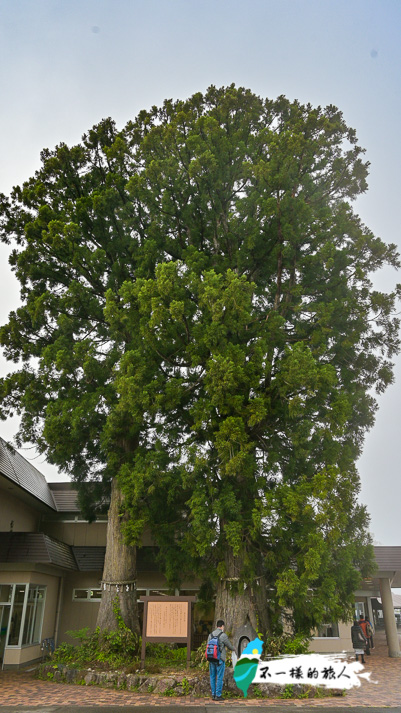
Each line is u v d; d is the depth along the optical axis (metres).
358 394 13.70
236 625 11.96
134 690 10.91
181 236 16.28
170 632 11.74
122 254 16.23
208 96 18.72
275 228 14.53
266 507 11.16
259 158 15.30
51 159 18.06
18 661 15.29
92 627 19.20
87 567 19.47
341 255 13.88
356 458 13.98
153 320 11.98
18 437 15.27
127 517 14.18
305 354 11.98
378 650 21.95
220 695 9.95
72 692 10.79
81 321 14.95
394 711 8.81
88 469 16.89
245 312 12.23
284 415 12.84
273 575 12.66
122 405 12.58
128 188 15.35
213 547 12.51
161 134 16.53
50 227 15.24
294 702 9.84
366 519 12.91
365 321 13.86
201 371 13.40
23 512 20.22
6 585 16.16
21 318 15.77
